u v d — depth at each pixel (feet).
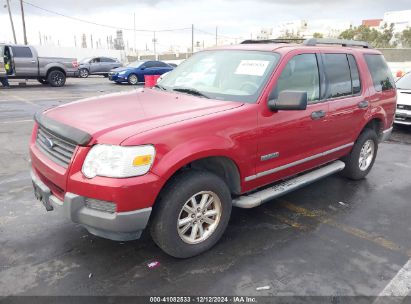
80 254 11.09
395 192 16.72
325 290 9.77
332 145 15.08
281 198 15.70
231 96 12.19
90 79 85.66
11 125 28.53
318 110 13.70
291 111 12.60
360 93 16.24
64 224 12.84
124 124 9.82
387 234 12.86
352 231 12.99
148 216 9.55
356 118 15.94
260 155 11.90
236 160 11.13
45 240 11.80
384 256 11.44
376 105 17.19
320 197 15.90
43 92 53.26
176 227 10.30
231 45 15.14
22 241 11.71
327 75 14.44
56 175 9.77
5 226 12.62
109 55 157.17
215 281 10.01
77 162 9.31
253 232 12.67
